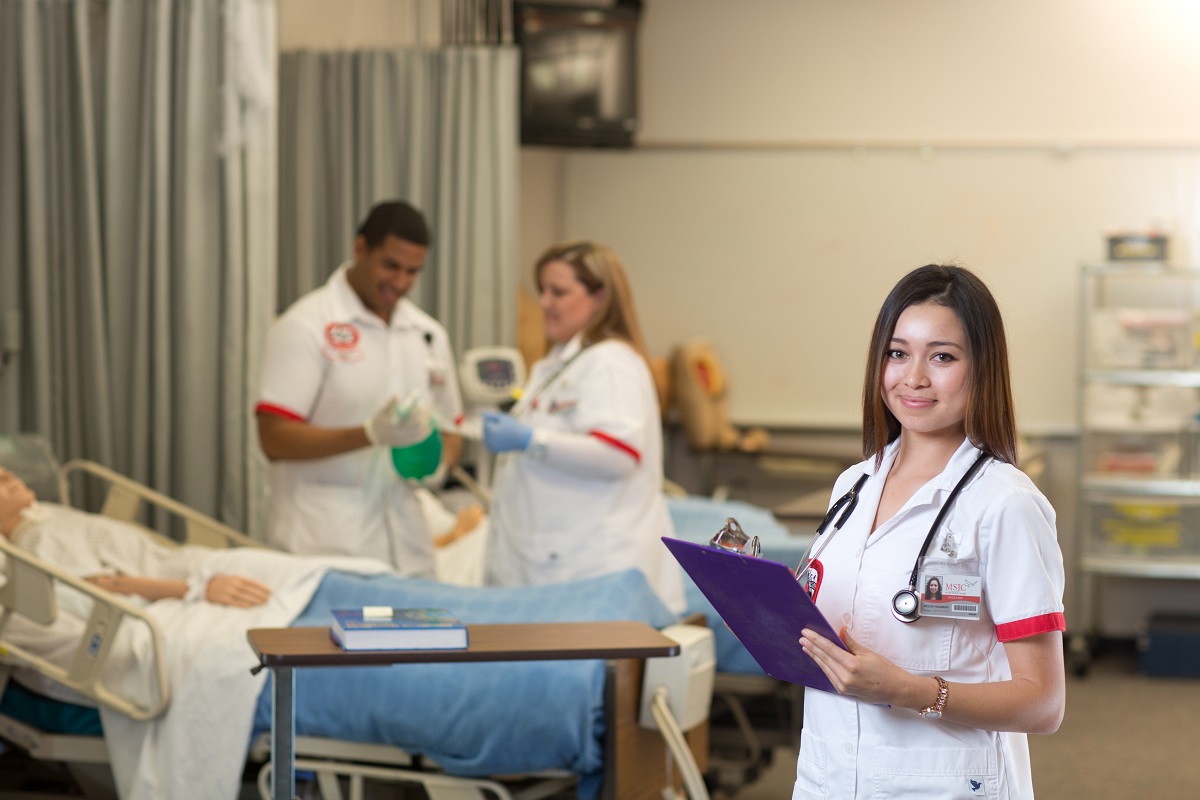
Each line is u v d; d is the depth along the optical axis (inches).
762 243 234.7
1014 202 229.1
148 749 99.1
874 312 232.2
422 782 94.4
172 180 149.0
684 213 235.9
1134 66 226.4
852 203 232.7
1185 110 225.5
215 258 148.3
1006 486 55.2
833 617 58.1
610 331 115.8
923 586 55.3
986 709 52.8
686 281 236.2
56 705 105.5
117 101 148.1
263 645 75.3
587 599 100.9
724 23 234.4
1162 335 209.2
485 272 187.5
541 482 113.3
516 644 77.2
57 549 114.0
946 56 230.2
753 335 235.3
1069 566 226.2
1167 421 212.1
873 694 52.7
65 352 148.1
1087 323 224.8
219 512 148.6
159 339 147.4
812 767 58.9
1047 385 228.4
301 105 183.5
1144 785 146.6
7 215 145.0
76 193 147.8
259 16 147.6
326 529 121.3
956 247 230.4
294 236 184.1
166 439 147.8
